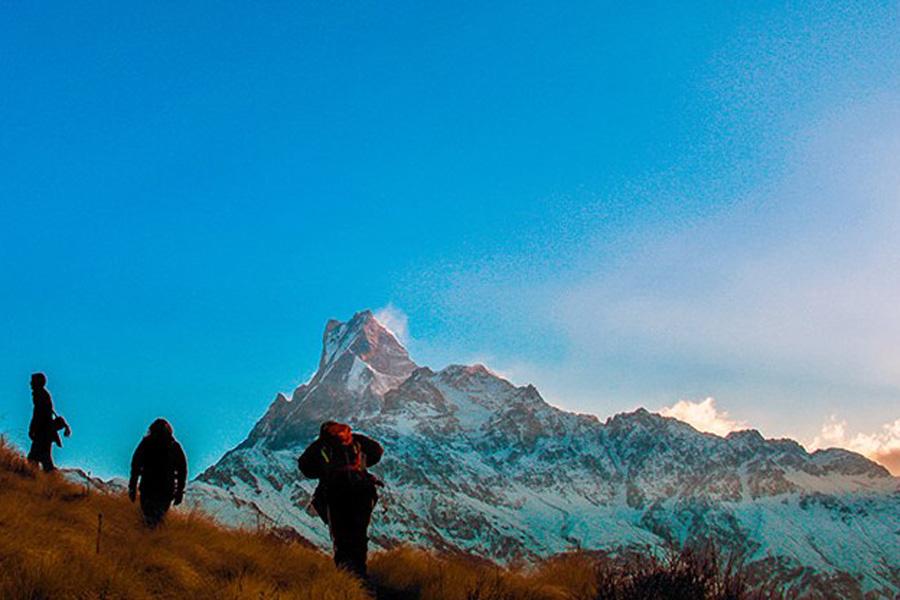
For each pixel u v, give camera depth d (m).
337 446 13.55
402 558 14.60
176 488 15.18
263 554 13.41
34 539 11.05
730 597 12.76
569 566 14.39
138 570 10.96
